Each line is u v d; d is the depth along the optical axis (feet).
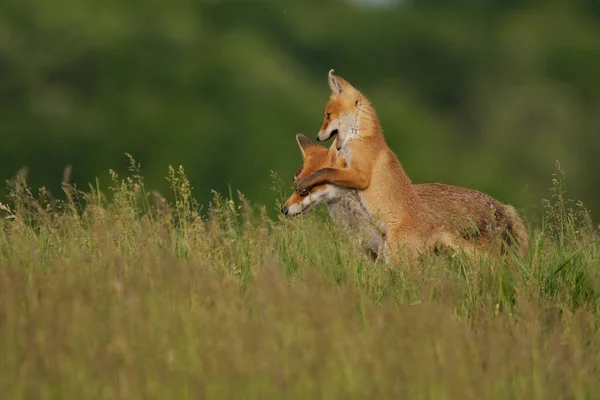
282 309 28.02
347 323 27.71
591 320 30.99
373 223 43.55
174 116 183.62
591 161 190.29
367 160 44.01
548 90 200.34
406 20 221.25
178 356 25.20
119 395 23.63
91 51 191.21
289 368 24.76
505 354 26.94
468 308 32.81
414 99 206.69
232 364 24.57
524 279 34.71
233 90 188.75
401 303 31.24
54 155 179.01
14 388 23.50
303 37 220.84
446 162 178.40
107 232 35.22
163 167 172.96
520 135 191.72
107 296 29.58
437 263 36.60
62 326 26.13
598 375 27.30
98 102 189.37
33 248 34.81
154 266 31.22
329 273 33.96
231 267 35.24
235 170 172.35
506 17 227.20
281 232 38.88
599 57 213.46
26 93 187.42
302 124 182.70
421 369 24.99
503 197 173.58
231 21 218.38
